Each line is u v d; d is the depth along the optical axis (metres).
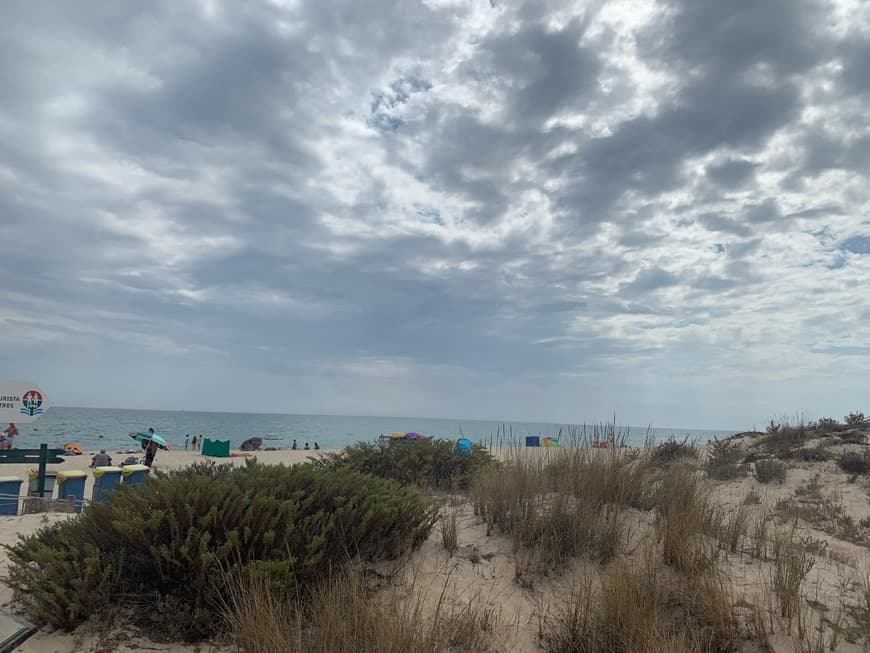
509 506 6.22
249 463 6.58
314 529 4.85
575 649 4.20
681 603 4.65
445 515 6.46
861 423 15.04
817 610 4.65
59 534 5.04
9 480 9.62
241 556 4.52
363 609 3.81
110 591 4.34
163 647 4.03
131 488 5.40
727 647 4.22
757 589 4.91
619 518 6.20
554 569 5.32
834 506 8.88
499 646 4.26
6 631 3.53
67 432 57.12
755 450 14.39
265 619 3.71
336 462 9.44
